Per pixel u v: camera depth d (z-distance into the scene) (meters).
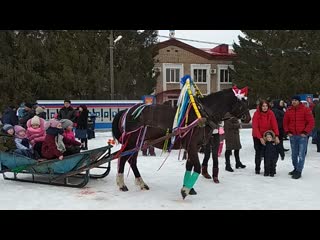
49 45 28.34
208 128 7.23
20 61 27.27
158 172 9.73
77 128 14.41
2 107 25.52
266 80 35.03
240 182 8.53
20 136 8.86
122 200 6.96
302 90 34.88
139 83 32.97
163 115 7.33
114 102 22.64
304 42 37.31
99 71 28.84
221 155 12.66
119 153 7.59
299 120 8.98
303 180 8.77
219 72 40.00
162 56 38.31
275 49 35.75
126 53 31.64
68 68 27.66
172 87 38.53
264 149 9.38
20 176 9.17
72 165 7.80
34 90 27.59
